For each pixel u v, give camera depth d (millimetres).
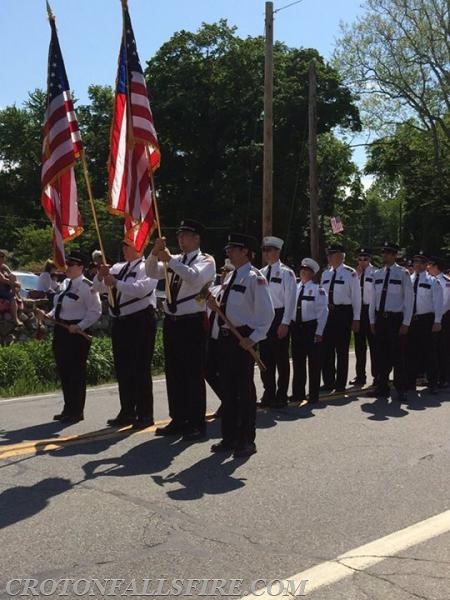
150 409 7379
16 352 10477
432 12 32125
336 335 9945
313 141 21766
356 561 4023
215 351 7574
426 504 5027
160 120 37750
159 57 38562
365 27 33031
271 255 8688
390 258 9531
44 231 38031
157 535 4398
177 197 38406
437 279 10211
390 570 3910
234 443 6410
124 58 6914
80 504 4945
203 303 6457
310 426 7531
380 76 33375
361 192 46312
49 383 10430
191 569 3920
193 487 5348
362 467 5938
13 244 50656
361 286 10641
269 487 5375
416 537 4387
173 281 6793
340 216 45656
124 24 6672
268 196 17641
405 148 38062
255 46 37156
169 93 37594
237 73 36844
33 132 56625
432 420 7898
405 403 9039
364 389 10188
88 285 7609
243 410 6258
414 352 10180
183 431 7027
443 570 3916
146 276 7172
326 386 10031
